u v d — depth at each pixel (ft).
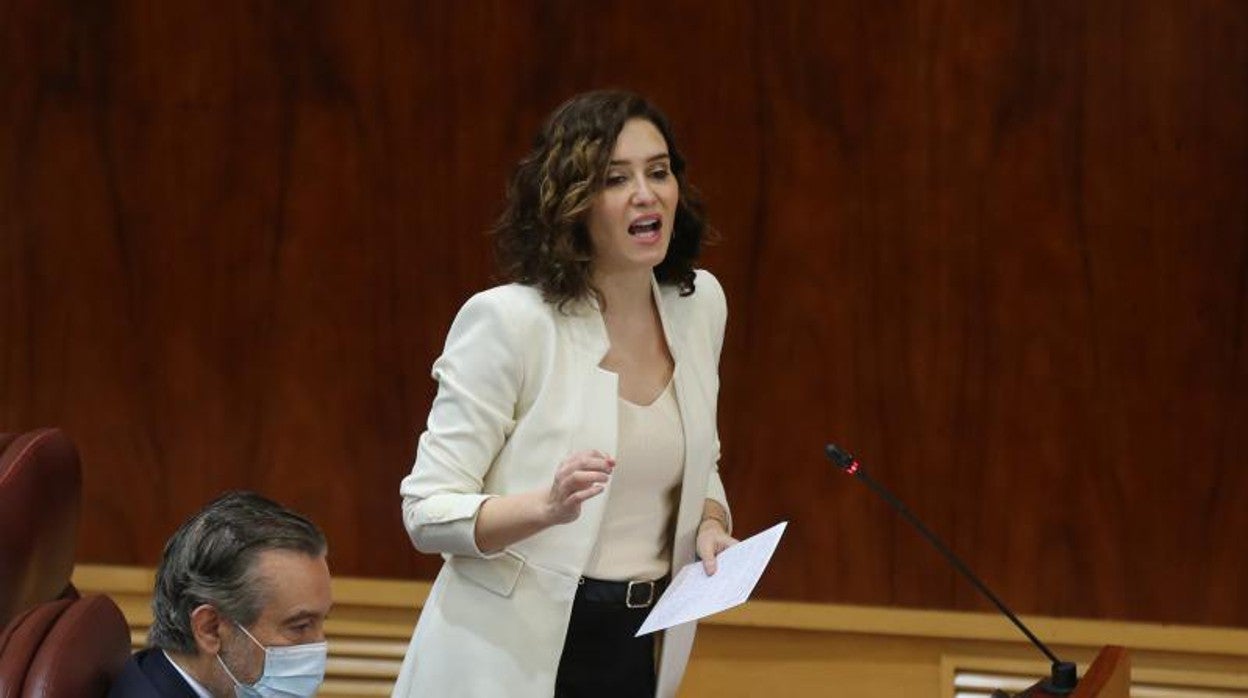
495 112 41.04
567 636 25.35
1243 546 39.91
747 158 40.40
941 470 40.68
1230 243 39.19
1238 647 39.78
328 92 41.39
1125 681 25.79
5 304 42.70
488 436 24.77
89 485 42.93
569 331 24.99
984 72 39.45
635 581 25.53
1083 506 40.32
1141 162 39.24
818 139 40.16
